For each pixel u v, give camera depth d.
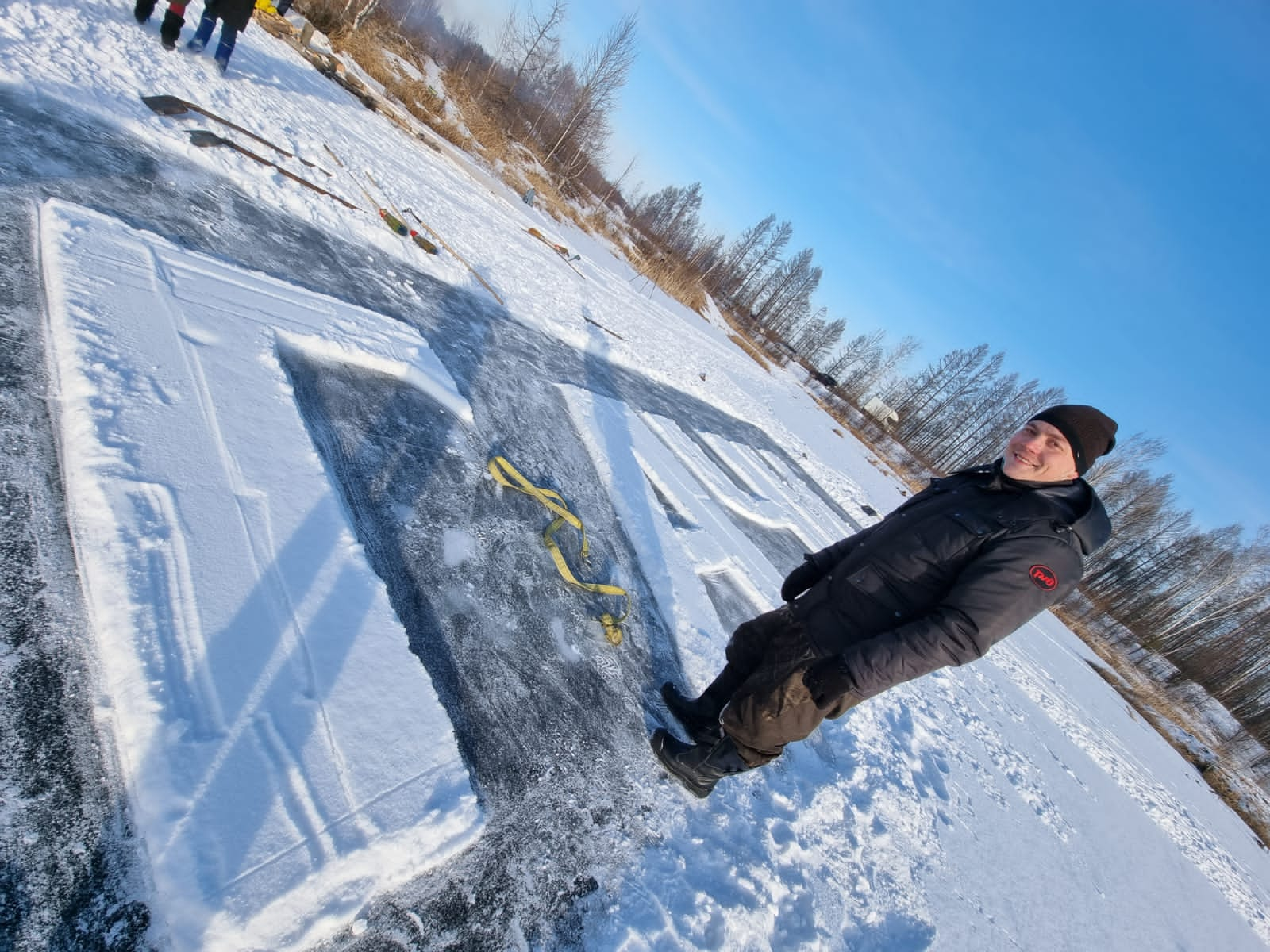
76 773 1.35
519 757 2.15
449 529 2.90
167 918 1.25
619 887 2.00
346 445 2.88
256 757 1.53
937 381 53.50
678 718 2.83
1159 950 4.40
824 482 13.19
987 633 1.64
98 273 2.51
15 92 3.35
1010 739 6.38
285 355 3.09
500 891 1.74
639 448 5.73
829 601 2.07
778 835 2.68
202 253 3.26
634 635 3.27
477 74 32.94
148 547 1.74
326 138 6.74
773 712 2.05
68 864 1.23
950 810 3.98
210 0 5.32
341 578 2.14
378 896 1.54
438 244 6.59
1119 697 16.16
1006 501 1.84
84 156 3.31
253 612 1.82
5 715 1.33
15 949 1.10
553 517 3.64
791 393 28.02
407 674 2.03
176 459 2.04
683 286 27.72
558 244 14.40
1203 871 7.10
